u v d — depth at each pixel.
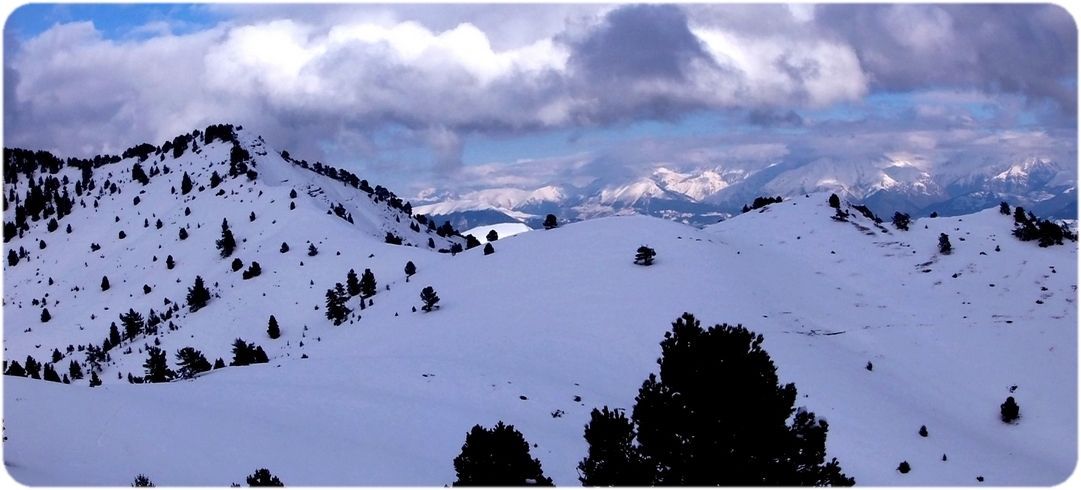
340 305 148.38
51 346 187.50
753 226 159.88
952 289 118.31
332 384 83.06
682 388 32.94
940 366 97.00
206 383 81.44
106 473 48.75
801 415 33.56
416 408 73.50
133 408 63.97
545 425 71.31
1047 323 102.06
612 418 38.16
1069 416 81.06
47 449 52.12
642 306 116.62
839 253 138.88
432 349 112.12
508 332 113.81
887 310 115.94
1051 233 125.44
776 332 105.12
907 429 75.94
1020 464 69.75
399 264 180.38
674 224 156.25
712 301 115.62
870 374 94.38
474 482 41.22
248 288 186.12
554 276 135.50
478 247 169.50
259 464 54.69
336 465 56.12
